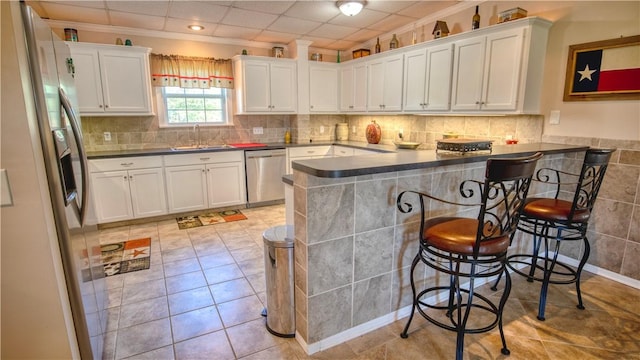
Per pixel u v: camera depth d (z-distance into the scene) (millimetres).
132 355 1803
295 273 1840
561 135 2766
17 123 1157
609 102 2467
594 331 1970
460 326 1651
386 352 1822
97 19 3668
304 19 3789
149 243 3363
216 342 1907
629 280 2502
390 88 4074
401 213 1958
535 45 2674
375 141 4711
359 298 1914
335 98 5109
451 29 3535
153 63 4172
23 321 1293
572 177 2770
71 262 1363
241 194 4504
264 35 4465
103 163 3646
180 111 4551
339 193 1725
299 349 1852
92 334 1556
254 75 4539
